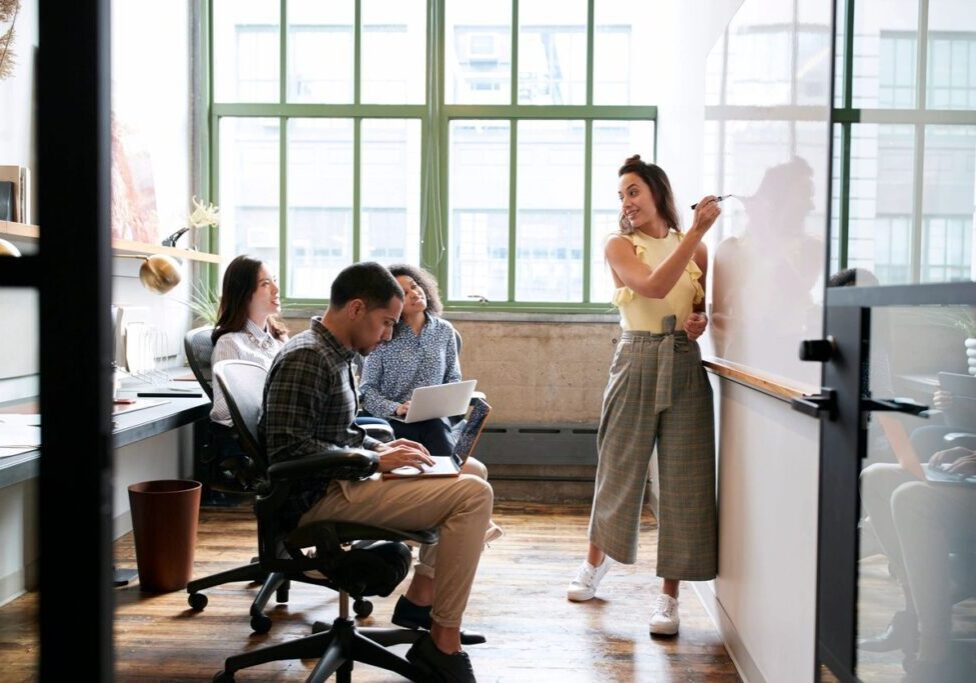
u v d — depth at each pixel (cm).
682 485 299
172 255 415
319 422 238
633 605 330
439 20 520
